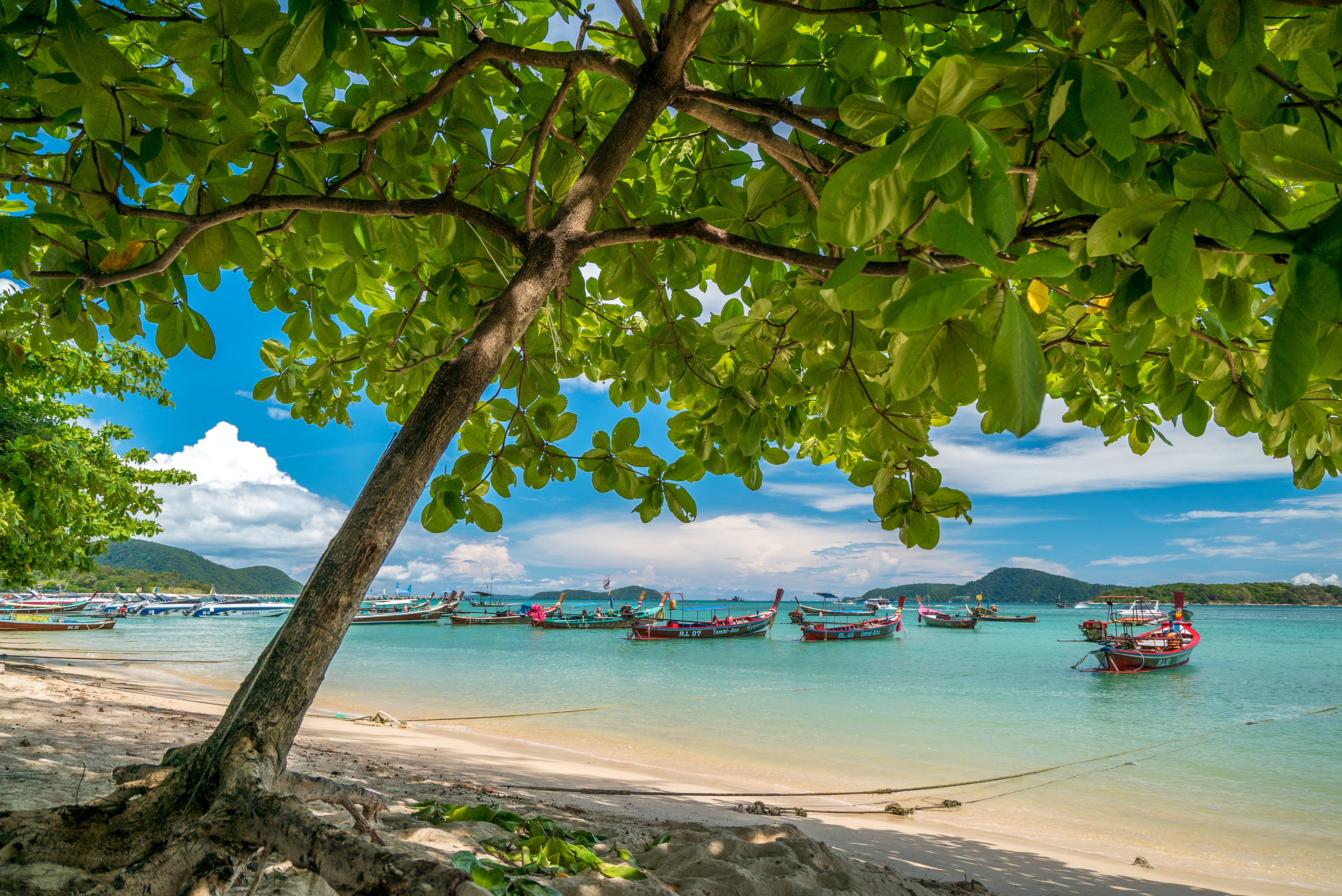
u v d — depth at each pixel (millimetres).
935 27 2762
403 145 3094
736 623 61125
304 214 3025
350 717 16141
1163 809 10648
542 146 2836
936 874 6203
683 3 2854
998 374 820
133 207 2342
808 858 4676
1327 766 14156
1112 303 2213
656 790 9656
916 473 3131
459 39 2637
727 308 4543
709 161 3598
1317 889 7035
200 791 1466
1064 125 1484
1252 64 1533
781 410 4414
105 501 15102
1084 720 20109
